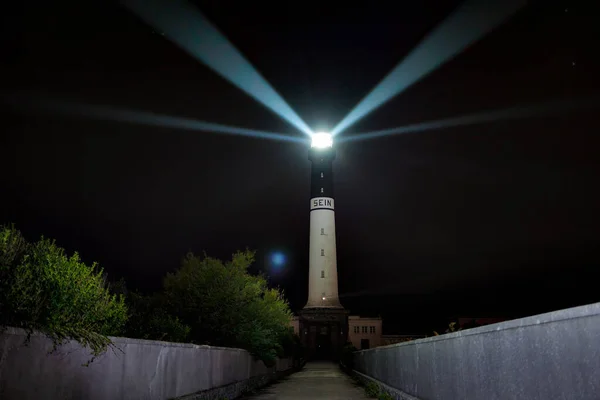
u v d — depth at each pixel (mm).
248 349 22234
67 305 7762
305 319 79875
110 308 9414
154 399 10461
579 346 4285
